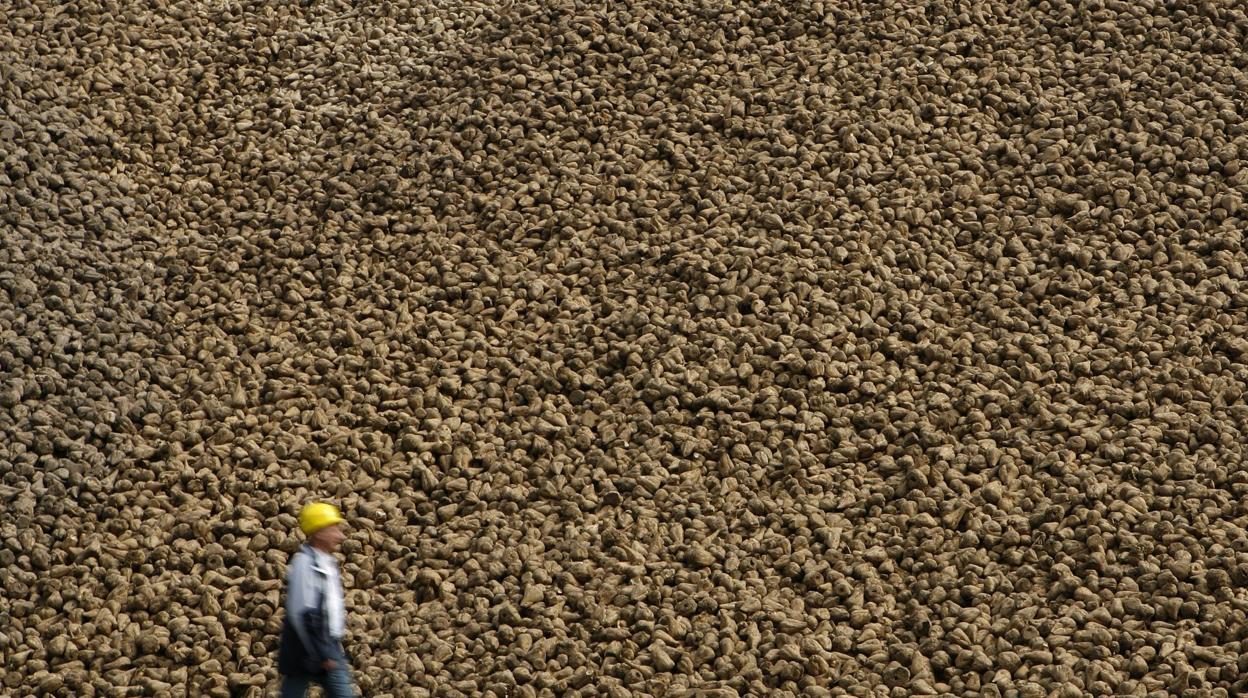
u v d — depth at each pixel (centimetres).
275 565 1156
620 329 1345
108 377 1317
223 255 1460
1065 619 1062
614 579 1139
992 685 1028
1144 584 1079
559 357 1328
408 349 1353
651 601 1124
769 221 1417
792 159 1477
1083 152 1453
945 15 1630
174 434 1267
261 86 1681
